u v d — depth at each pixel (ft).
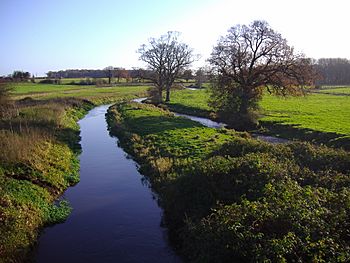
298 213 29.99
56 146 78.33
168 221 46.06
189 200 45.42
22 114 109.70
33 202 47.80
